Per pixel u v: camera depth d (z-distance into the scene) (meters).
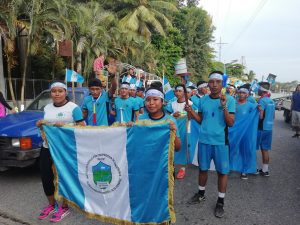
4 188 5.68
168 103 6.39
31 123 6.02
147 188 3.53
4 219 4.50
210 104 4.66
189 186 5.96
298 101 11.88
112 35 22.27
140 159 3.53
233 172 7.00
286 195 5.52
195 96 7.16
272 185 6.09
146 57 29.58
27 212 4.71
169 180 3.42
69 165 4.01
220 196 4.71
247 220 4.50
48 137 4.14
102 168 3.77
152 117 3.74
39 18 12.32
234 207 4.96
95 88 5.57
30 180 6.11
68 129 3.95
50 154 4.26
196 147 6.97
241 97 6.52
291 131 14.09
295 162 7.97
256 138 6.47
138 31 28.45
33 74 18.69
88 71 18.89
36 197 5.28
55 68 19.59
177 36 38.59
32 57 18.36
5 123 6.04
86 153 3.85
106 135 3.68
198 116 4.85
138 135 3.52
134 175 3.57
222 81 4.60
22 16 13.10
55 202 4.56
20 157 5.58
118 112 6.42
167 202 3.43
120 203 3.69
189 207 4.95
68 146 3.99
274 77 8.22
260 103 6.51
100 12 19.78
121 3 28.83
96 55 18.89
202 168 4.89
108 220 3.76
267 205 5.06
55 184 4.15
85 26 17.73
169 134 3.39
